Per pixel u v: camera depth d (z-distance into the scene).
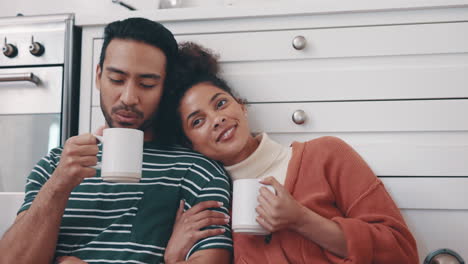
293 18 1.45
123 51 1.24
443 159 1.35
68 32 1.55
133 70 1.24
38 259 1.07
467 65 1.38
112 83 1.26
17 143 1.54
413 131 1.38
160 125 1.37
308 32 1.44
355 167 1.25
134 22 1.29
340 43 1.43
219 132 1.28
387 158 1.38
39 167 1.26
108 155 1.05
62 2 2.19
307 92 1.43
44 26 1.56
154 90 1.28
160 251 1.16
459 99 1.37
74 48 1.56
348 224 1.12
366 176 1.24
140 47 1.25
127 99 1.23
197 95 1.31
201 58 1.40
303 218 1.12
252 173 1.32
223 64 1.48
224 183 1.25
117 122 1.27
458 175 1.34
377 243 1.12
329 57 1.43
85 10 2.17
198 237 1.14
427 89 1.38
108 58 1.26
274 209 1.09
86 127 1.52
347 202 1.23
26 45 1.57
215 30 1.49
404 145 1.38
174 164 1.26
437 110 1.37
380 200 1.22
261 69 1.47
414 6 1.38
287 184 1.25
